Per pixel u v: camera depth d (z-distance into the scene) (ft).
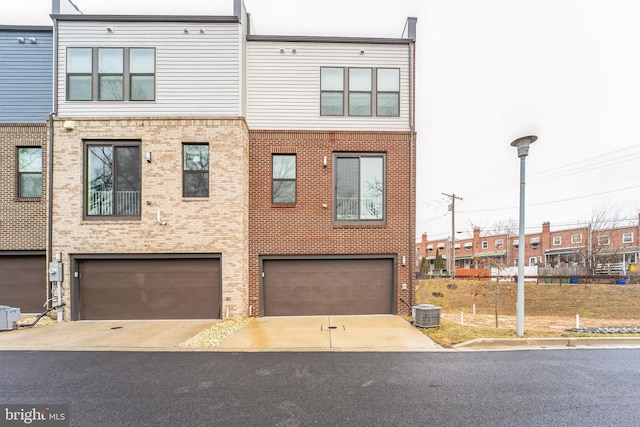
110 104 29.96
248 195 31.99
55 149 29.37
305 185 32.32
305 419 12.04
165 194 29.71
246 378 15.99
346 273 32.40
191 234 29.68
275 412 12.58
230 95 30.53
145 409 12.89
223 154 29.99
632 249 93.40
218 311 30.01
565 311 49.06
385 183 32.76
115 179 30.17
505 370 16.90
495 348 21.03
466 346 21.36
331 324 27.86
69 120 29.32
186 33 30.42
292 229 32.07
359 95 32.99
